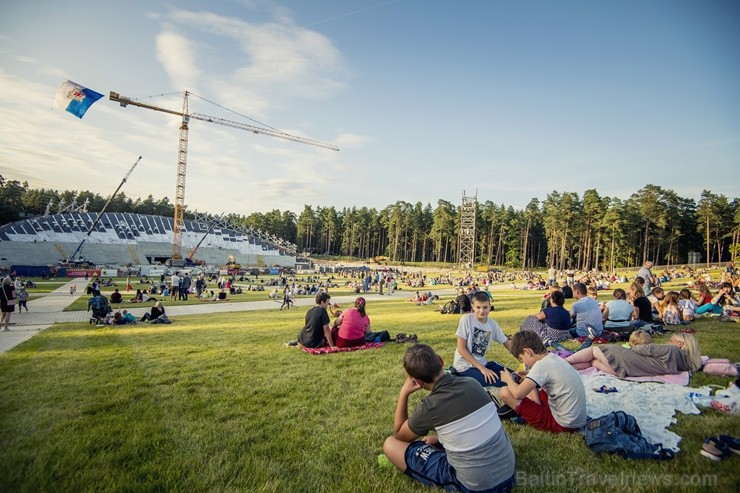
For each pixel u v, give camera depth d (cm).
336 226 15812
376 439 441
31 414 519
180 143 10862
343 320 967
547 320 892
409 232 13800
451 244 12888
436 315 1806
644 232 9156
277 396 591
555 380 417
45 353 947
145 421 495
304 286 4672
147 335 1254
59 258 8750
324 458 399
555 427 432
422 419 328
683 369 608
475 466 306
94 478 363
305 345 955
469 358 540
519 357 466
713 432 423
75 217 10569
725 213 8288
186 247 11106
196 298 3256
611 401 503
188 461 394
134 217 11688
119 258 9712
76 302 2614
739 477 332
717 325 1066
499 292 3922
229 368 763
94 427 476
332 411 525
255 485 352
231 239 12912
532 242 11769
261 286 4403
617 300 960
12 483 354
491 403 328
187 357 878
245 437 446
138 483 354
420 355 341
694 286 2569
